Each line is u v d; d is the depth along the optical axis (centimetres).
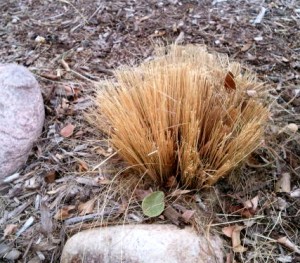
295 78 73
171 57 65
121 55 80
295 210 54
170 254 46
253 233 51
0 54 82
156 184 56
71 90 72
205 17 90
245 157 54
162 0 96
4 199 57
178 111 51
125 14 92
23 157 60
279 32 84
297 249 50
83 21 90
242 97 56
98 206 54
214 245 49
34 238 53
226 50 80
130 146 54
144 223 51
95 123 61
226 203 54
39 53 82
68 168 60
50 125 66
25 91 60
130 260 46
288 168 58
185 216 50
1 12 95
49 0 98
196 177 53
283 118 65
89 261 48
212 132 52
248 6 92
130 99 54
